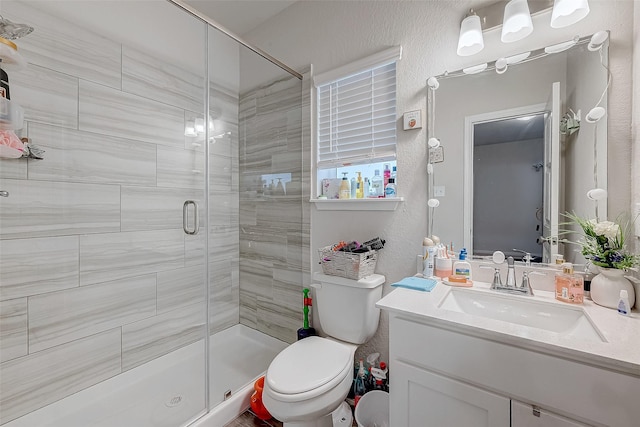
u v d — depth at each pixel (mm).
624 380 677
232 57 2199
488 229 1304
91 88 1587
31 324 1400
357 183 1729
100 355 1626
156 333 1862
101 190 1638
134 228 1777
